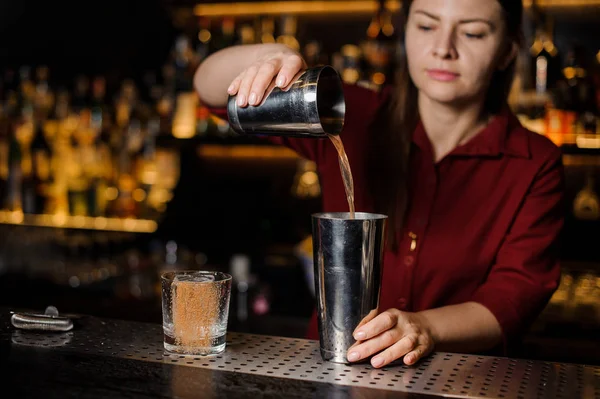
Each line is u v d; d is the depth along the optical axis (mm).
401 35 1793
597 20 2867
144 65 3453
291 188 3340
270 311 2945
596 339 2494
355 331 1085
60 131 3461
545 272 1563
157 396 936
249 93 1181
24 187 3500
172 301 1096
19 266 3303
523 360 1131
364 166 1664
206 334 1099
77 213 3443
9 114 3506
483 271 1612
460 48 1479
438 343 1262
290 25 3123
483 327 1377
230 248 3246
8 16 3543
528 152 1586
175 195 3283
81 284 3162
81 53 3502
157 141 3088
